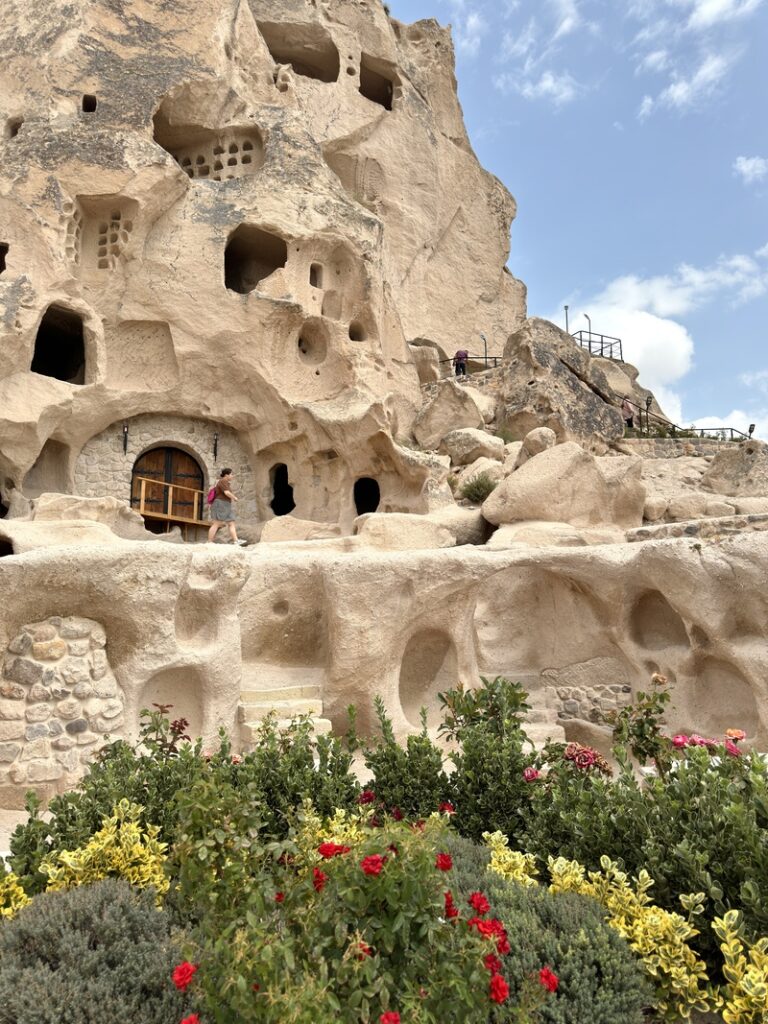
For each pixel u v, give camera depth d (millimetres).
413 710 8836
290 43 25531
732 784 4082
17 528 10430
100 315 17422
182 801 3453
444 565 8461
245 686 8227
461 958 2801
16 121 17984
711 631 7895
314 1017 2447
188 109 19359
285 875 3445
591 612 9484
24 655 6160
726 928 3209
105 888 3490
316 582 8727
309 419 17797
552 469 13562
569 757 4977
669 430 23328
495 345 29812
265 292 18047
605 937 3318
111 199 17219
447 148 29406
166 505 18609
